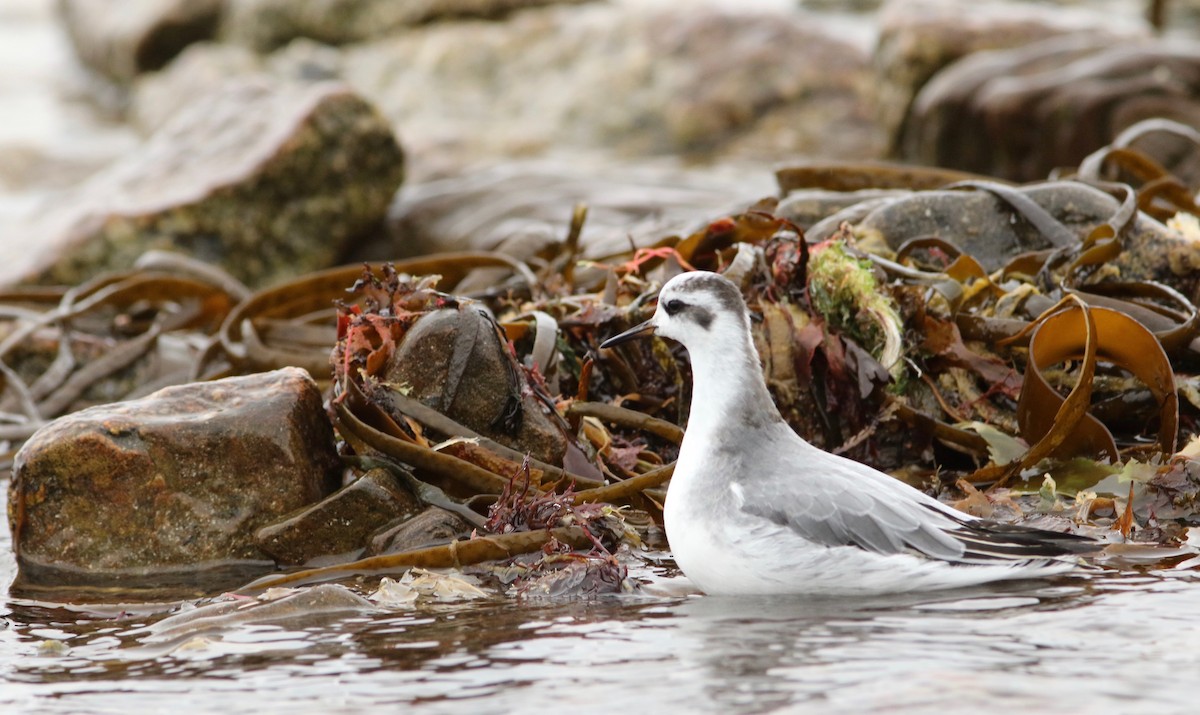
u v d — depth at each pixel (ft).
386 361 35.55
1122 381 38.29
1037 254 42.29
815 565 27.68
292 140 71.82
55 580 33.47
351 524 33.91
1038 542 27.17
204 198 70.08
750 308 38.70
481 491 34.32
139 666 26.17
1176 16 129.39
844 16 153.28
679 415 38.78
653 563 32.30
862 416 37.76
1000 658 23.62
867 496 27.91
